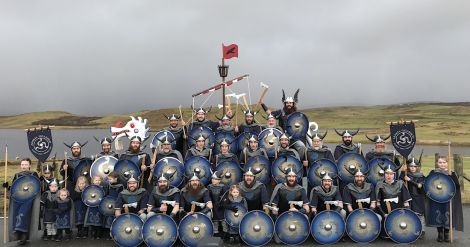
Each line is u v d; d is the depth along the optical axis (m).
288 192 13.45
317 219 13.07
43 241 13.80
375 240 13.32
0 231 14.95
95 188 14.13
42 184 14.35
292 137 16.75
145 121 18.02
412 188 14.03
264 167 14.76
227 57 19.31
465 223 15.67
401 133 14.17
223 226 13.28
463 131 102.00
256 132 17.06
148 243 12.59
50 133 14.84
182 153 17.66
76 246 13.12
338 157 15.26
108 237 14.17
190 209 13.29
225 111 19.17
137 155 14.86
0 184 21.06
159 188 13.37
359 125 165.75
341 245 12.87
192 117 18.31
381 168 14.55
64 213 13.83
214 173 13.78
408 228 13.05
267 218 12.94
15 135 180.12
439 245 12.95
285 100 17.31
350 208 13.39
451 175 13.49
